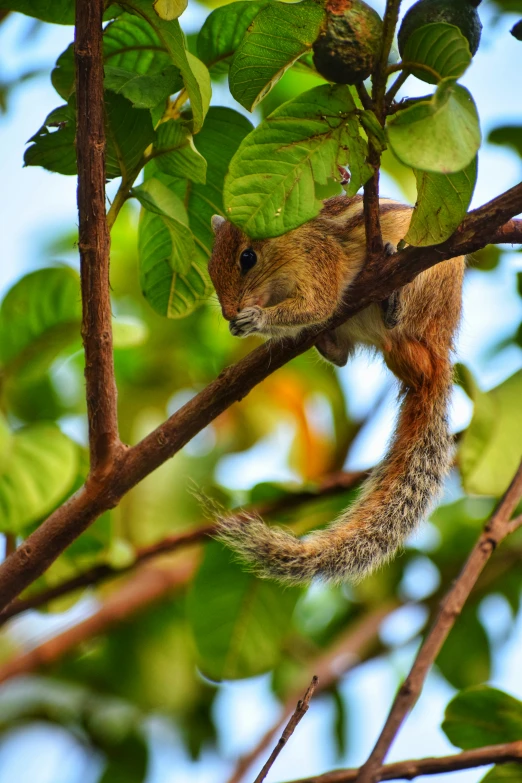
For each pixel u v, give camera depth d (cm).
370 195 726
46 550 753
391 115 684
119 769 1187
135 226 1405
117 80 760
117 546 1035
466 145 593
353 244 1086
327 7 650
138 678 1203
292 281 1075
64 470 966
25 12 864
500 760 728
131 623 1219
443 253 744
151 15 741
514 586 1300
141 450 755
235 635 1112
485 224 729
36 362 1057
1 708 1180
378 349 1087
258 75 716
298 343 816
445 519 1307
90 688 1210
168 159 795
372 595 1298
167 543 1045
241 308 1083
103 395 735
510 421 1066
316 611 1341
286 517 1127
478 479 1041
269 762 685
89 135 691
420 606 1282
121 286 1384
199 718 1235
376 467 1063
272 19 670
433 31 630
